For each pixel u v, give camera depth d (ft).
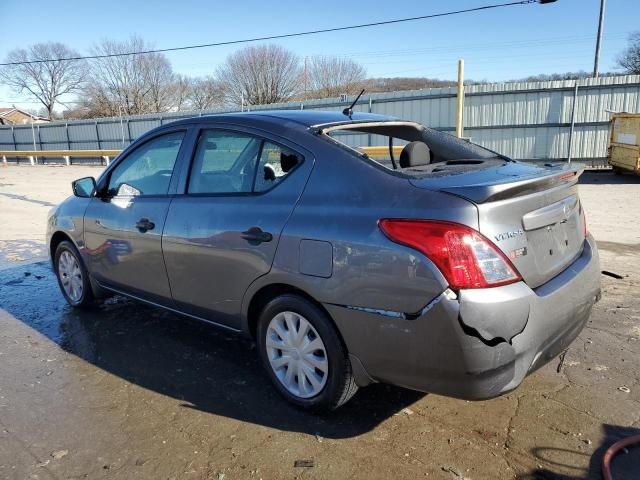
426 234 7.59
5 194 47.96
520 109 61.98
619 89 57.57
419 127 12.49
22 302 16.44
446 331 7.44
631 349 12.17
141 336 13.56
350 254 8.27
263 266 9.51
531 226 8.20
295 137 9.78
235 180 10.55
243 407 10.03
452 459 8.39
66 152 91.71
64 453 8.70
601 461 8.25
